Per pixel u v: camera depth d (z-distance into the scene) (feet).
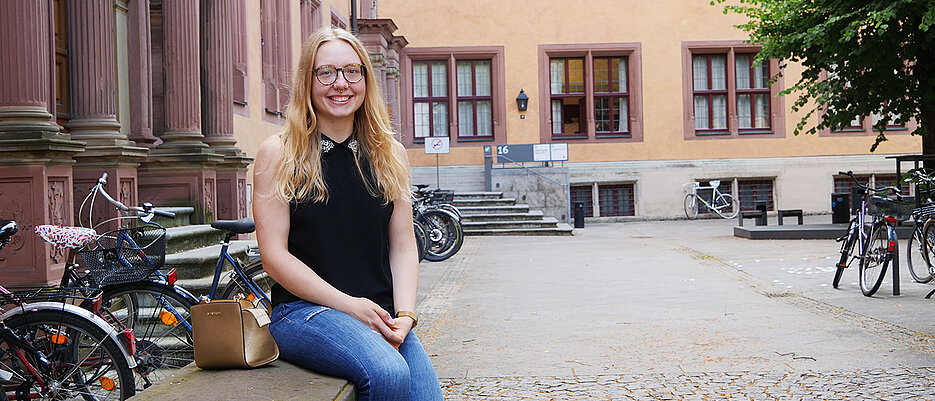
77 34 26.94
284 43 49.06
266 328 9.52
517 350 20.31
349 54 9.91
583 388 16.53
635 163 85.56
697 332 21.99
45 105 21.34
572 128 86.79
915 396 15.35
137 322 17.12
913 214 27.55
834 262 38.29
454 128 84.99
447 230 44.60
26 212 20.53
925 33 44.91
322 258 9.73
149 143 32.83
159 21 33.65
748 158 86.33
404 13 84.79
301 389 8.50
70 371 14.38
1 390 13.78
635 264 40.52
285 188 9.56
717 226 71.97
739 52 86.38
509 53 85.15
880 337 20.59
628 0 85.35
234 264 19.67
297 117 9.71
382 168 10.11
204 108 36.29
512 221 67.62
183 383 8.78
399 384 8.84
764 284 31.50
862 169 86.38
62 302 14.74
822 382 16.49
